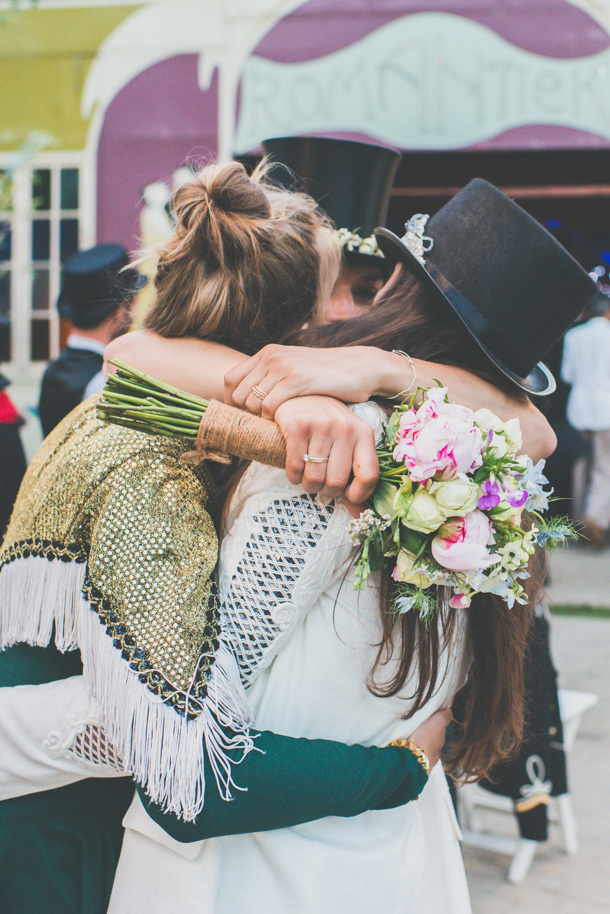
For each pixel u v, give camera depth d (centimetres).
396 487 110
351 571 113
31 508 122
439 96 638
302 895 111
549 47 625
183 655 103
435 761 123
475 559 104
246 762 103
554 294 125
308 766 105
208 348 125
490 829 299
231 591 112
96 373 271
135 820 116
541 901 251
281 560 111
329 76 648
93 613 106
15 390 712
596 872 267
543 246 124
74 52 672
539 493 112
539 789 255
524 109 630
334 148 219
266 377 113
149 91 668
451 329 129
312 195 221
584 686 407
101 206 678
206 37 658
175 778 99
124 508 110
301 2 647
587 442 744
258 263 124
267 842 112
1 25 661
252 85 656
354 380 114
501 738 134
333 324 133
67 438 125
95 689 105
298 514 112
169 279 126
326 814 107
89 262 273
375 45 641
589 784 322
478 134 637
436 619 115
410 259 125
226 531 120
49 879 119
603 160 778
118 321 156
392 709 119
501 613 125
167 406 114
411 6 635
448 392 120
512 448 111
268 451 109
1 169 685
